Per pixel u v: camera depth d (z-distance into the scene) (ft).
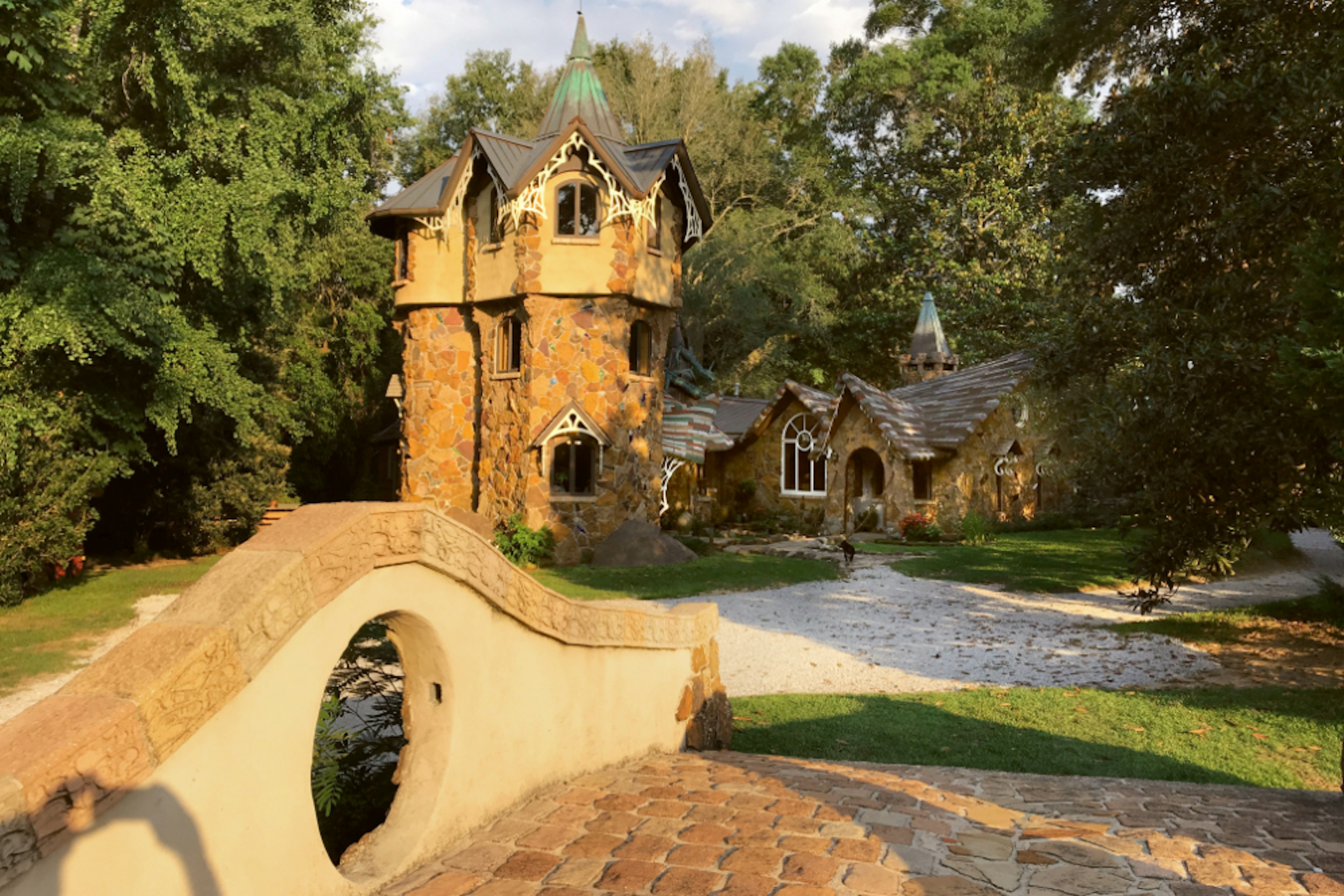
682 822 13.57
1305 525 36.55
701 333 144.15
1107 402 40.45
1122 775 21.71
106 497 75.92
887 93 167.94
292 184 61.31
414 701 12.46
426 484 79.36
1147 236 40.06
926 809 15.03
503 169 72.38
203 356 58.34
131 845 7.44
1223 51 37.27
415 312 80.38
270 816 9.03
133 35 56.44
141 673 7.72
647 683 19.76
